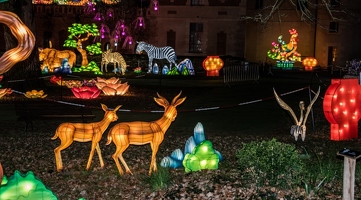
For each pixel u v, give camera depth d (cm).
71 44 4016
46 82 2941
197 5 4928
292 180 848
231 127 1521
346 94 1295
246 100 2258
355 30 4731
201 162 965
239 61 4253
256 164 850
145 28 4894
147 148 1193
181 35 4956
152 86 2911
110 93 2334
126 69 4106
